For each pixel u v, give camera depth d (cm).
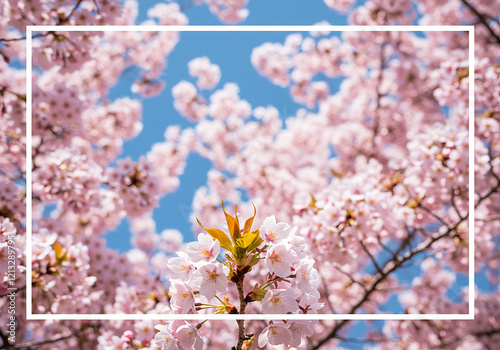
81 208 363
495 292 535
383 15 576
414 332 484
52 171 338
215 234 142
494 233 448
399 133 600
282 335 134
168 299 383
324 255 310
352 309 362
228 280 141
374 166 360
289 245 136
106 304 416
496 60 575
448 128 326
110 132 543
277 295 134
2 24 355
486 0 561
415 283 521
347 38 611
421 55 617
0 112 379
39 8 330
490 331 475
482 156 336
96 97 562
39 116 396
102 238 439
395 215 322
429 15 605
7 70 423
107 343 293
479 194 392
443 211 396
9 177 392
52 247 304
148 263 576
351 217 304
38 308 287
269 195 562
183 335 135
